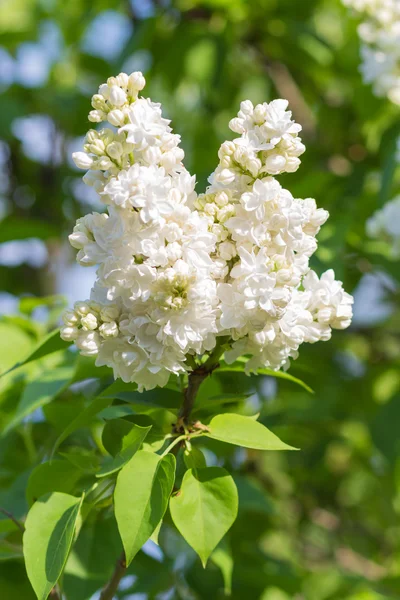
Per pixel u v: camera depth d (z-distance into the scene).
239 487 0.93
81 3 1.49
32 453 0.91
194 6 1.34
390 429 1.21
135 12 1.42
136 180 0.64
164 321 0.65
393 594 1.17
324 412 1.21
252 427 0.68
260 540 1.09
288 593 0.99
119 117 0.65
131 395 0.71
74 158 0.65
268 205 0.65
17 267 1.54
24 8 1.69
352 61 1.32
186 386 0.73
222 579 0.98
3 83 1.63
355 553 1.44
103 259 0.65
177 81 1.36
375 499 1.45
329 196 1.21
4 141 1.56
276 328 0.66
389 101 1.23
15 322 0.97
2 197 1.58
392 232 1.08
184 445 0.69
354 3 1.11
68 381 0.81
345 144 1.34
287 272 0.65
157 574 0.92
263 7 1.32
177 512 0.66
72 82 1.69
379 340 1.39
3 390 0.91
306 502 1.35
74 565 0.79
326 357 1.33
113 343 0.66
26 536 0.66
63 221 1.55
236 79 1.52
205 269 0.64
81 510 0.70
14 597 0.85
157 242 0.64
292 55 1.36
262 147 0.66
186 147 1.56
